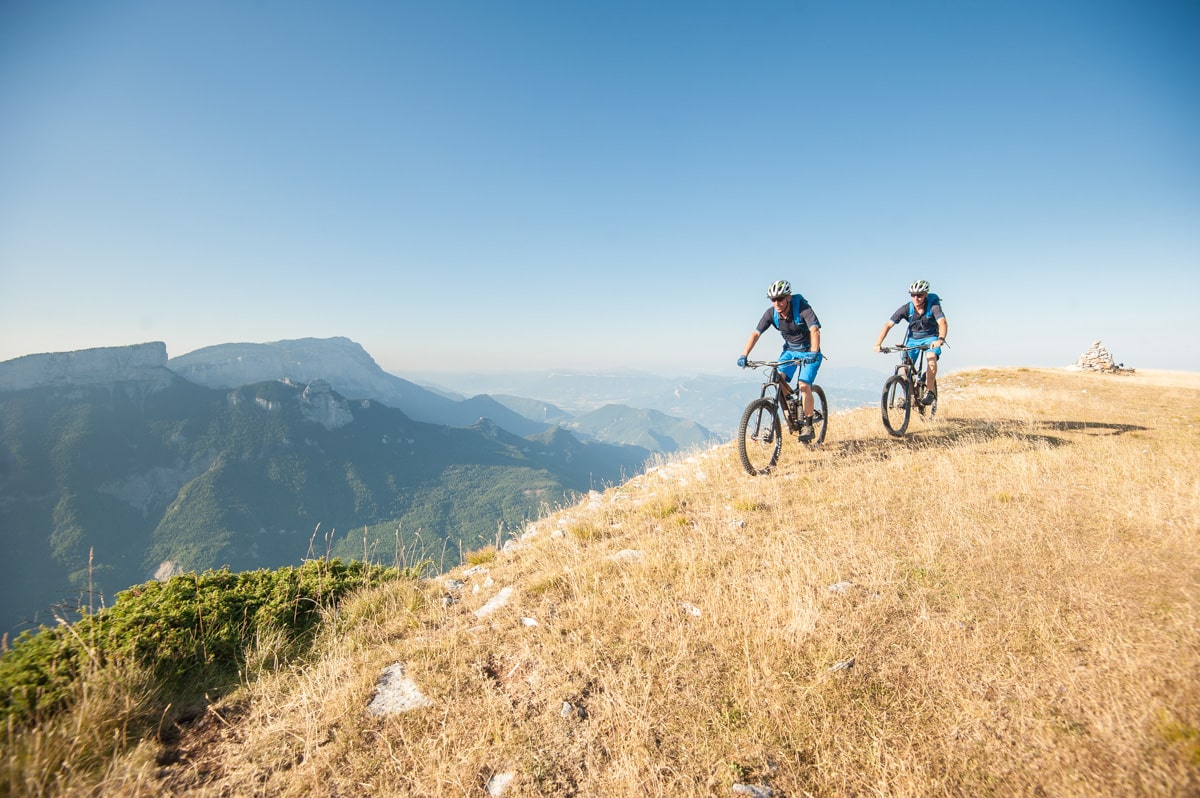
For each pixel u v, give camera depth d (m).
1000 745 2.81
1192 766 2.44
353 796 2.98
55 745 3.30
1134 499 5.96
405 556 7.21
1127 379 22.06
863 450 9.43
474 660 4.20
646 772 2.93
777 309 8.55
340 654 4.64
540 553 6.48
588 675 3.80
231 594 5.34
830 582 4.74
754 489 7.87
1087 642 3.49
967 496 6.62
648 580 5.14
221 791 3.09
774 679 3.53
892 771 2.76
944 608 4.16
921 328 10.64
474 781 2.99
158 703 4.04
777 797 2.72
